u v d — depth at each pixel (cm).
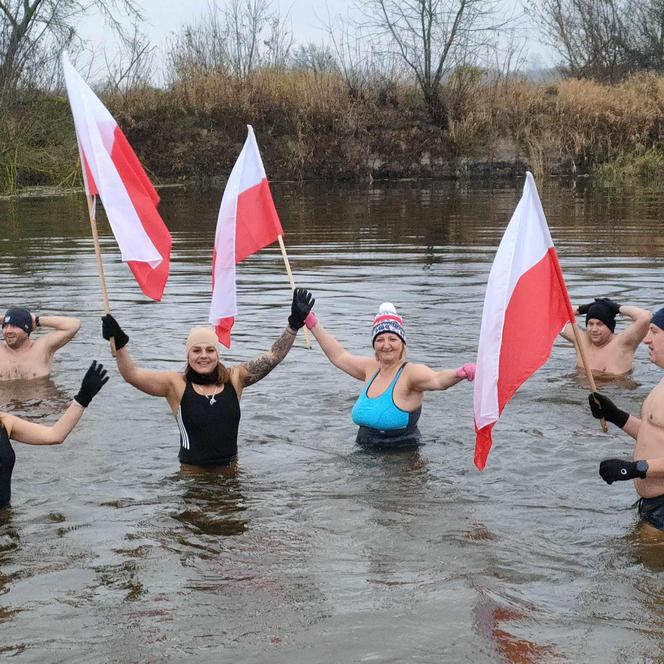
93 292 1283
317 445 707
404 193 2802
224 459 668
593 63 4275
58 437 598
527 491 611
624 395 817
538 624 439
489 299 574
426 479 635
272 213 779
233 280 776
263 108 3394
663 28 4259
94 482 635
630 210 2203
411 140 3362
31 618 450
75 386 856
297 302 706
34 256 1645
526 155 3322
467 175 3325
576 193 2692
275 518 572
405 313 1112
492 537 540
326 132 3369
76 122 657
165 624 442
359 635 429
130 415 778
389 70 3494
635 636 427
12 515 579
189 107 3403
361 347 959
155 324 1080
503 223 2012
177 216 2262
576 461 663
